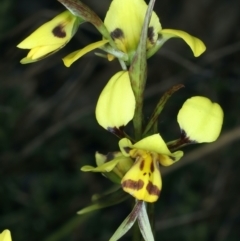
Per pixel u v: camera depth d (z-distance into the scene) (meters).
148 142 0.28
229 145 0.50
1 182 0.48
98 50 0.53
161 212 0.49
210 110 0.29
